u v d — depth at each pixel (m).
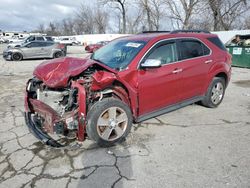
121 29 48.03
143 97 3.84
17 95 6.60
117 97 3.67
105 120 3.49
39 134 3.39
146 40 4.08
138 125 4.36
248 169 2.99
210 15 27.38
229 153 3.38
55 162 3.18
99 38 54.47
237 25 28.53
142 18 36.00
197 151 3.44
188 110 5.21
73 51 28.61
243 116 4.86
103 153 3.40
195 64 4.61
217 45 5.27
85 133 3.59
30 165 3.11
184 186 2.68
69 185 2.72
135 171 2.97
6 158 3.28
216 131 4.12
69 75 3.25
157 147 3.56
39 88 3.71
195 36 4.83
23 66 13.21
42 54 17.12
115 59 4.01
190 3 26.50
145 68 3.75
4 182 2.78
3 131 4.13
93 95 3.42
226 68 5.34
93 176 2.88
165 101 4.23
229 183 2.72
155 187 2.67
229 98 6.30
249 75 10.40
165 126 4.33
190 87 4.63
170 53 4.25
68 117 3.26
